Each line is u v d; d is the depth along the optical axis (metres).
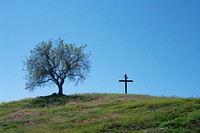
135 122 28.72
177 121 27.28
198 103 34.62
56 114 40.16
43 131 30.19
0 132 32.59
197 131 25.27
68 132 28.48
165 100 39.09
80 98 57.44
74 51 65.94
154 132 25.30
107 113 36.12
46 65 65.25
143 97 51.91
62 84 65.38
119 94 59.38
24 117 41.00
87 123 31.31
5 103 58.44
